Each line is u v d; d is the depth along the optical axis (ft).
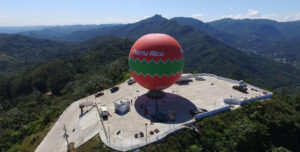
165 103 168.76
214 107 158.92
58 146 129.80
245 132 126.31
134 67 153.28
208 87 211.20
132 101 176.65
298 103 181.88
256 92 195.52
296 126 145.48
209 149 120.26
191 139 121.60
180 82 224.53
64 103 228.63
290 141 140.97
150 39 146.82
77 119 163.12
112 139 117.50
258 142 128.36
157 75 146.30
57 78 465.88
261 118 146.00
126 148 106.83
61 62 581.53
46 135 149.28
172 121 137.80
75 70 542.16
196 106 161.58
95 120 145.07
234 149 119.34
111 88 210.79
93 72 459.32
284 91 232.73
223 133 129.39
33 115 214.69
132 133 123.75
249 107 156.97
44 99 354.13
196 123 135.33
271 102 167.02
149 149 108.88
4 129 182.60
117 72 310.04
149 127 130.21
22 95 414.21
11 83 453.58
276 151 122.42
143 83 157.58
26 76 476.54
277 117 148.15
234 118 144.36
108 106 168.96
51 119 176.96
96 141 118.52
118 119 142.72
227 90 201.46
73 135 140.36
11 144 156.76
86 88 247.09
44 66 540.93
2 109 336.90
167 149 110.73
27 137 161.17
